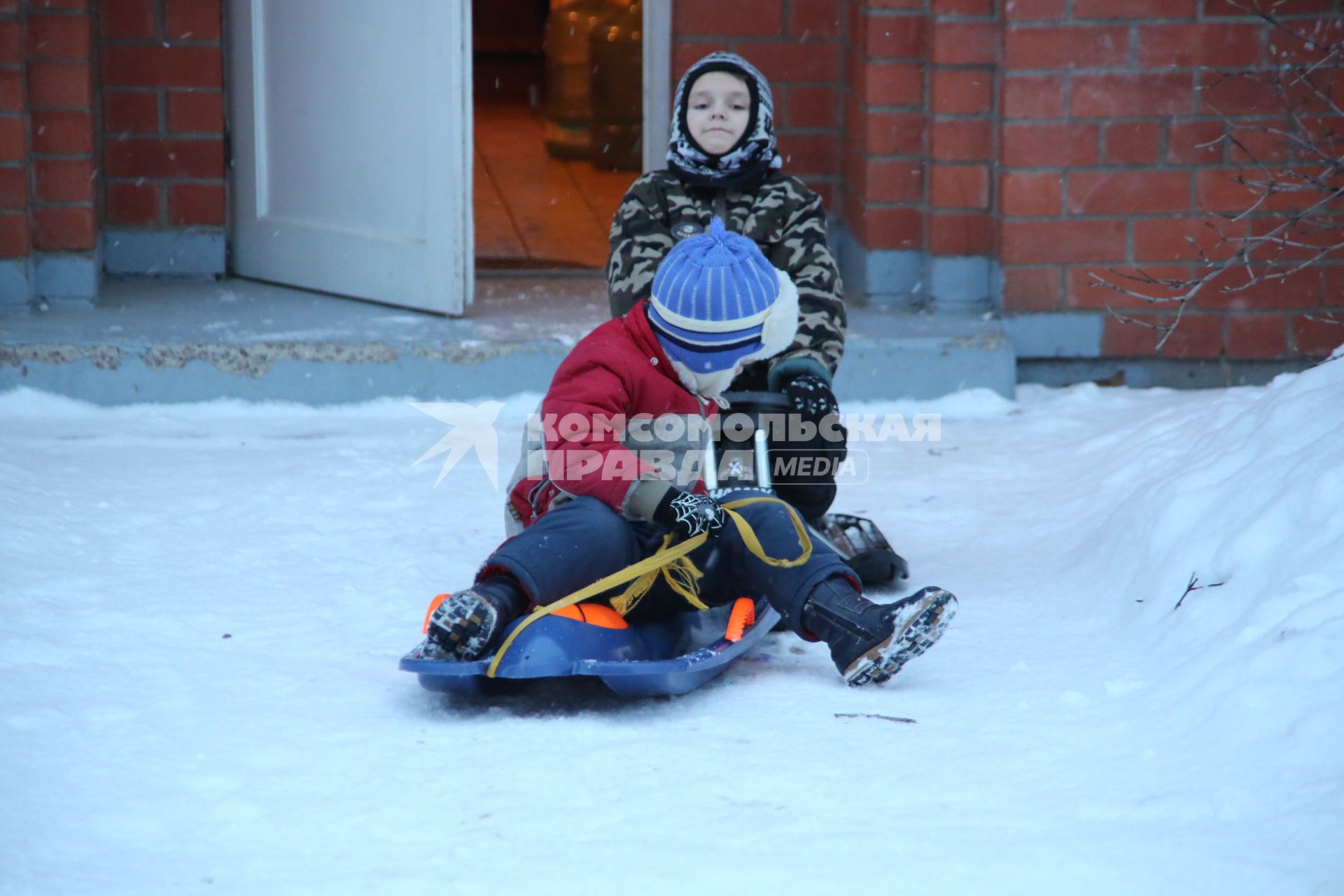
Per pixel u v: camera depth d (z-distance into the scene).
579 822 9.68
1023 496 18.86
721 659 12.11
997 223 24.08
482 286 27.31
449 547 16.77
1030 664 12.95
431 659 11.76
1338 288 23.80
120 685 12.23
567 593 12.16
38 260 24.03
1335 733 10.01
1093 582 15.13
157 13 25.50
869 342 23.19
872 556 14.95
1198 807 9.61
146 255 26.39
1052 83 23.23
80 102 23.66
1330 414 14.63
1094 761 10.59
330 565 15.87
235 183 26.59
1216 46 23.05
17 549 15.39
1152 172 23.53
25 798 9.97
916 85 24.61
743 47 26.25
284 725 11.52
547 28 40.25
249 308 24.77
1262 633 11.78
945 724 11.48
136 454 20.02
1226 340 24.05
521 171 38.75
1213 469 14.99
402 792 10.23
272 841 9.45
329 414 22.53
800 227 15.88
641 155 38.72
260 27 25.58
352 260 25.28
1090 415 22.72
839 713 11.80
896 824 9.52
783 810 9.83
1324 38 22.92
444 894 8.54
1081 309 24.03
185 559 15.82
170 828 9.65
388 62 24.19
